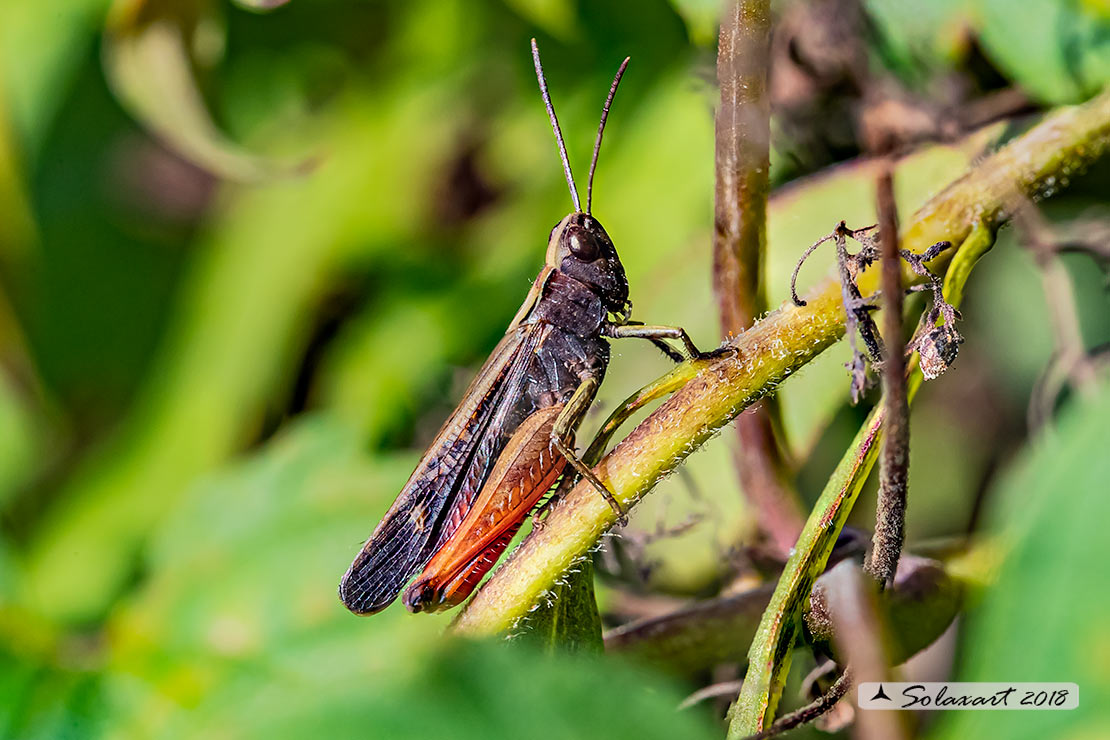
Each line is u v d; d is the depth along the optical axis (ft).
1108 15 0.54
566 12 0.60
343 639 0.50
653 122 0.60
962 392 0.59
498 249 0.62
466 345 0.61
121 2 0.59
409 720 0.36
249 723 0.40
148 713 0.50
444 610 0.54
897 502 0.49
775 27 0.57
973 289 0.59
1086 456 0.33
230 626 0.52
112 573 0.62
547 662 0.37
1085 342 0.57
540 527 0.51
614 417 0.51
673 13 0.60
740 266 0.52
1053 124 0.51
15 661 0.51
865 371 0.50
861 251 0.50
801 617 0.50
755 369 0.50
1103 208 0.56
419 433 0.61
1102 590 0.32
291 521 0.54
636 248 0.59
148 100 0.60
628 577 0.57
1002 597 0.33
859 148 0.57
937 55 0.55
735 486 0.55
